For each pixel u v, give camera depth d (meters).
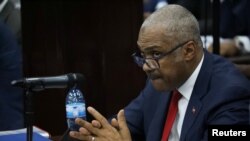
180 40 2.96
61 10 5.26
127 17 5.41
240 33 6.92
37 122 5.33
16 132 3.66
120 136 3.09
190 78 3.16
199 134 3.06
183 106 3.22
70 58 5.34
